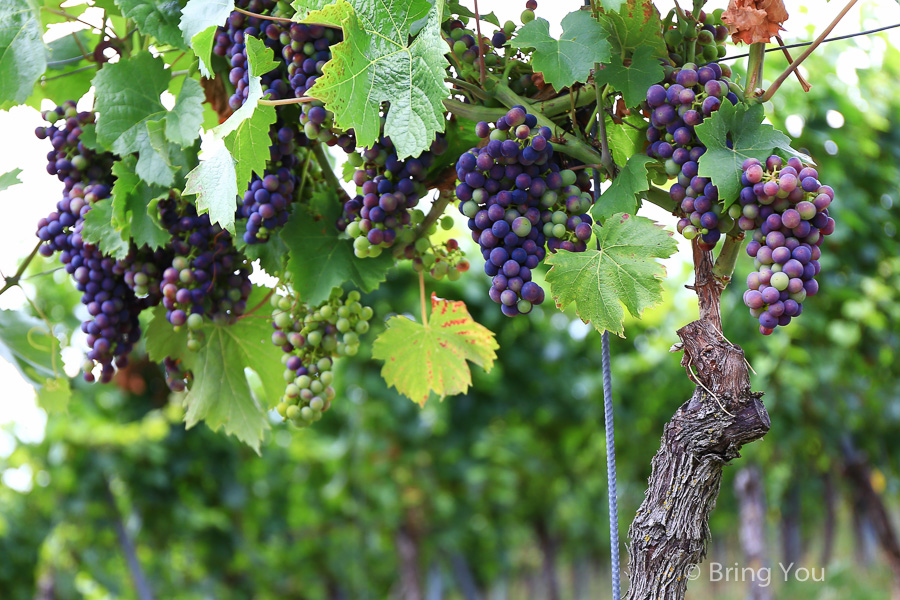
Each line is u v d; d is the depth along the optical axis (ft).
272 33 4.13
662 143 3.89
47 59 4.42
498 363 15.67
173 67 4.80
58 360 4.74
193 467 15.12
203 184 4.00
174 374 4.71
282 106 4.26
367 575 24.27
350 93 3.82
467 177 3.93
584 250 3.96
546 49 3.94
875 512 13.73
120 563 16.75
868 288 10.95
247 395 4.73
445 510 20.67
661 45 3.94
